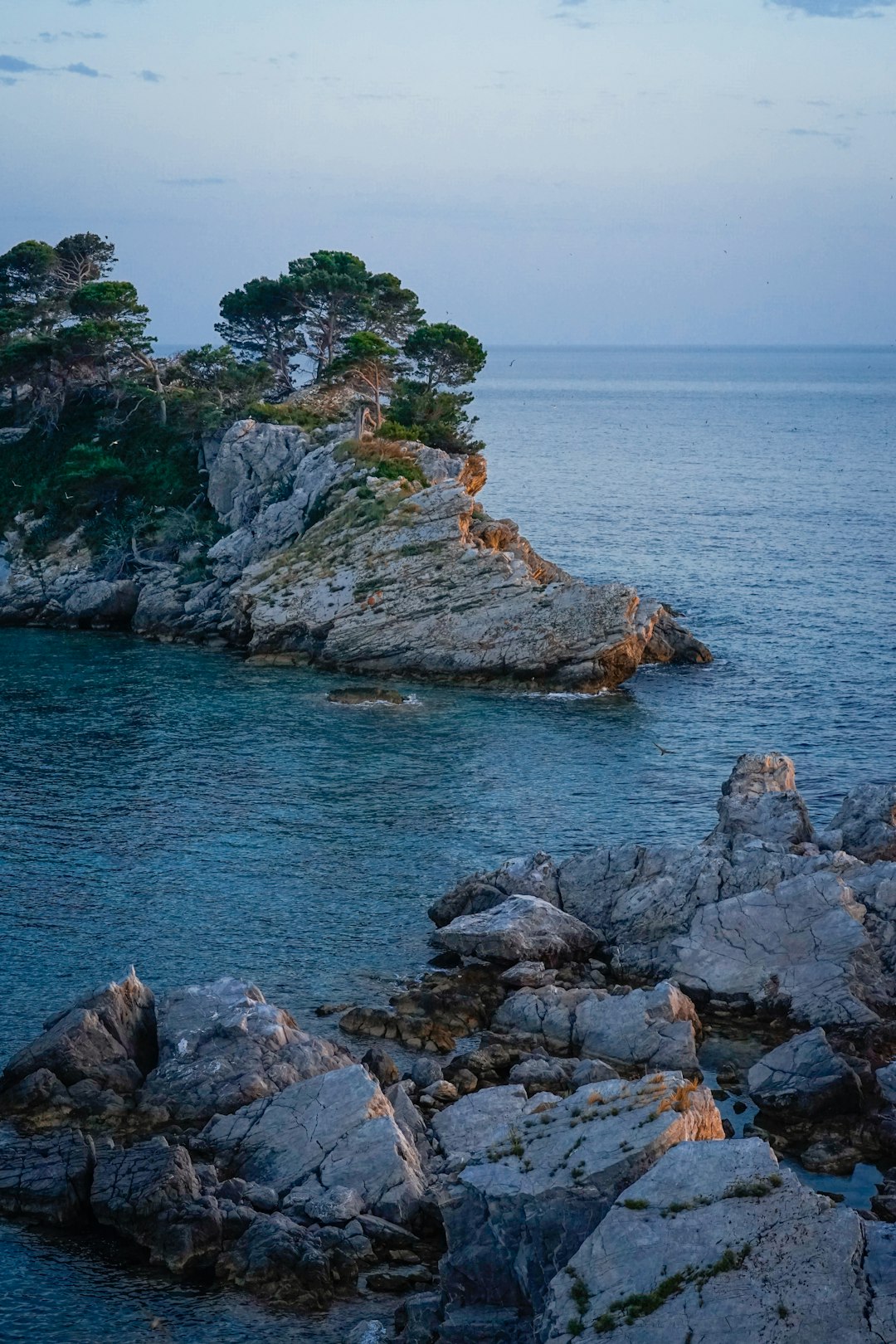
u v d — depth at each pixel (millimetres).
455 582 98188
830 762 76500
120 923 54031
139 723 84125
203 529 120250
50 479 130375
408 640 97625
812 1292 23500
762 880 51250
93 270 161375
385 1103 36750
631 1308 23812
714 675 97188
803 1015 45281
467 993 47250
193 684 94875
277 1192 34156
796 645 106062
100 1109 38438
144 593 113812
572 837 64625
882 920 48438
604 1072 40312
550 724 84688
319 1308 30625
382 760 76812
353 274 146125
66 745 79125
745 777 61969
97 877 58875
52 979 48875
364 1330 28844
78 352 134500
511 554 109125
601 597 93438
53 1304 30766
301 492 113250
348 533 104188
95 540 121562
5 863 60344
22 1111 38500
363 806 68750
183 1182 33656
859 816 57031
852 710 87500
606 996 45594
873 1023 44250
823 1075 39250
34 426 139375
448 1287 28375
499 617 95875
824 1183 35875
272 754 77750
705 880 51750
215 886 58094
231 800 69562
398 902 56781
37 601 117438
